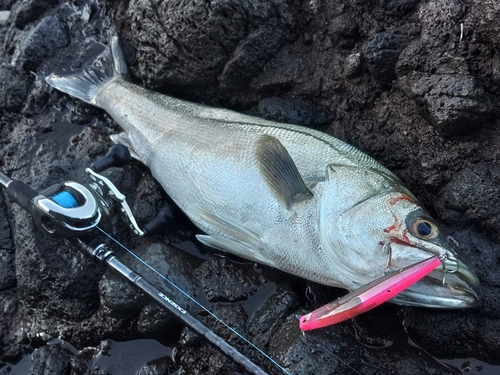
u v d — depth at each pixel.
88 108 0.82
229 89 0.73
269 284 0.62
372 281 0.47
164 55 0.72
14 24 0.91
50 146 0.81
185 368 0.59
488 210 0.54
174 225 0.68
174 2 0.70
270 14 0.69
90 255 0.59
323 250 0.55
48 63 0.86
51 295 0.66
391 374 0.52
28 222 0.67
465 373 0.53
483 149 0.56
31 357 0.67
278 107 0.70
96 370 0.62
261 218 0.58
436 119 0.56
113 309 0.61
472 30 0.56
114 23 0.84
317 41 0.70
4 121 0.86
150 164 0.70
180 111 0.70
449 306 0.49
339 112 0.68
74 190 0.59
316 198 0.56
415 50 0.59
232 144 0.62
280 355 0.54
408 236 0.49
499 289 0.52
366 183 0.54
